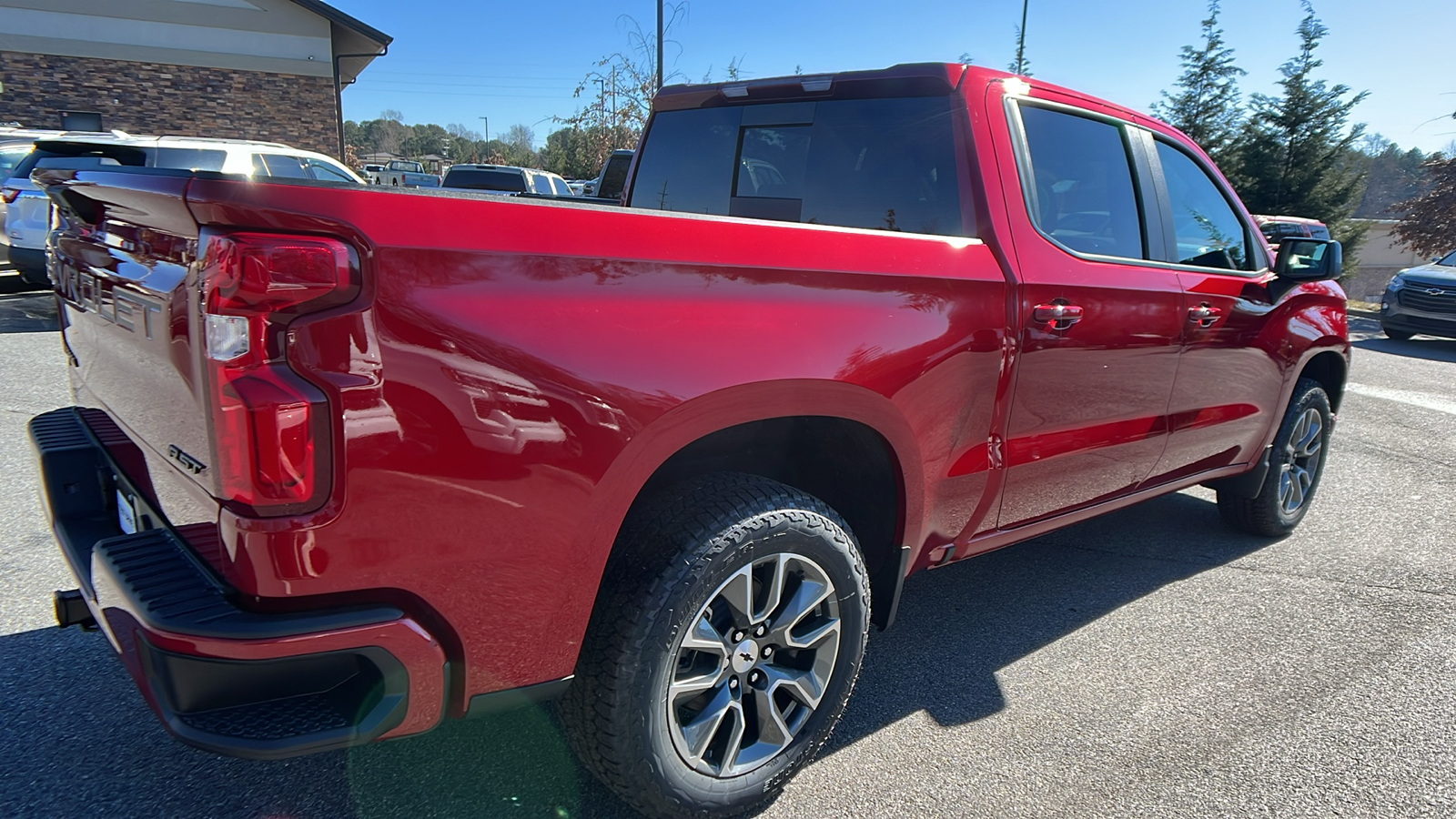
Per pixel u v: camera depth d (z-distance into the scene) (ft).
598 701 5.82
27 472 13.99
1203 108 86.28
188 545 5.22
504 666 5.39
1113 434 9.66
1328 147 82.33
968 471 8.05
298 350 4.44
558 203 5.79
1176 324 9.99
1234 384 11.45
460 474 4.88
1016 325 8.04
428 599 4.97
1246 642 10.35
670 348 5.64
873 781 7.47
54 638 9.07
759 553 6.28
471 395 4.86
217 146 33.55
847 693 7.27
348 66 76.07
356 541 4.66
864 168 9.09
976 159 8.25
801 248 6.48
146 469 5.86
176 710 4.55
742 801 6.63
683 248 5.80
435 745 7.64
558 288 5.21
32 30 56.54
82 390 7.57
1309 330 12.67
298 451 4.44
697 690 6.28
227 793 6.92
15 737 7.45
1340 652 10.11
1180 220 10.82
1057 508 9.51
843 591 6.95
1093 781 7.57
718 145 10.69
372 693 4.97
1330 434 14.26
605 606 5.88
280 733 4.68
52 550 11.25
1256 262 12.16
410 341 4.67
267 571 4.51
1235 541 13.98
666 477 7.27
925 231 8.52
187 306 4.62
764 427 7.42
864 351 6.72
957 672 9.44
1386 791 7.55
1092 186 9.53
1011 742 8.14
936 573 12.32
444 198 4.84
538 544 5.26
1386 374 32.45
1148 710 8.77
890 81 8.93
